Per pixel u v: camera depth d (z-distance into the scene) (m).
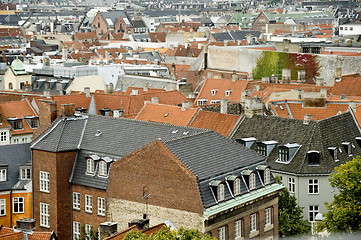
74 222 148.00
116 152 144.12
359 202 139.25
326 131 166.75
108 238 118.69
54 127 153.75
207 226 127.69
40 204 150.38
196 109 188.00
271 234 141.50
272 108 194.38
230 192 133.00
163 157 131.50
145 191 134.38
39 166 150.00
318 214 150.50
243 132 176.00
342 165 142.25
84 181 145.75
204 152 136.25
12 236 115.00
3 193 150.62
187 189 128.75
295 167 161.00
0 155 153.75
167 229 116.50
